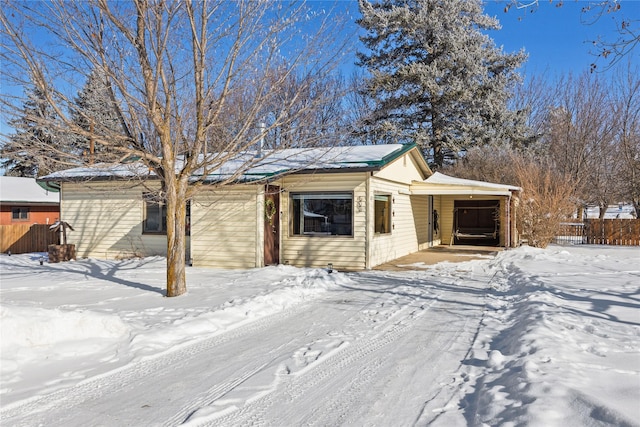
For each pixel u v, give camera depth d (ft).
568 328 19.79
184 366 17.31
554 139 99.35
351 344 20.02
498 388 13.76
